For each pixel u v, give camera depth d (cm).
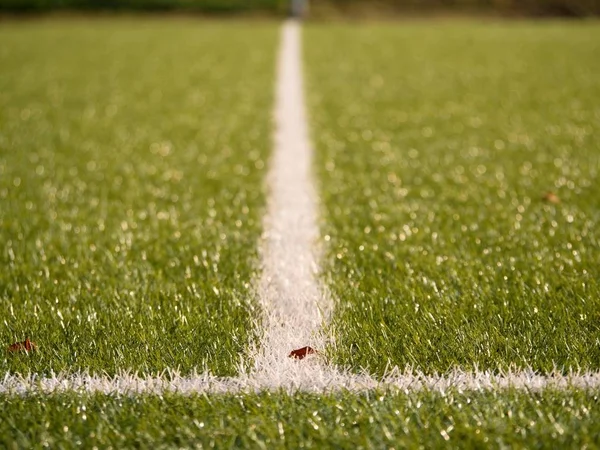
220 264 194
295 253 200
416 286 182
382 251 199
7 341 168
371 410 150
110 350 164
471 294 178
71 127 334
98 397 154
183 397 154
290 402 153
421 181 246
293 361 162
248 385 157
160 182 249
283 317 175
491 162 264
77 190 243
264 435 147
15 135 317
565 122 331
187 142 302
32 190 243
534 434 145
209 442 146
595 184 239
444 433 145
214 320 172
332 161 269
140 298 180
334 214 222
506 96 398
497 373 158
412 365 159
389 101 390
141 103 390
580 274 186
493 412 149
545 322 169
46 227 216
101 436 147
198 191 241
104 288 185
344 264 194
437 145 291
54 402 154
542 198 229
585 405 150
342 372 159
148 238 208
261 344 166
